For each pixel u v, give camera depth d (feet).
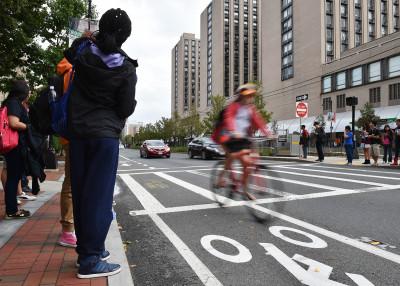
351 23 213.87
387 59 155.33
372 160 61.82
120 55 9.94
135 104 10.32
